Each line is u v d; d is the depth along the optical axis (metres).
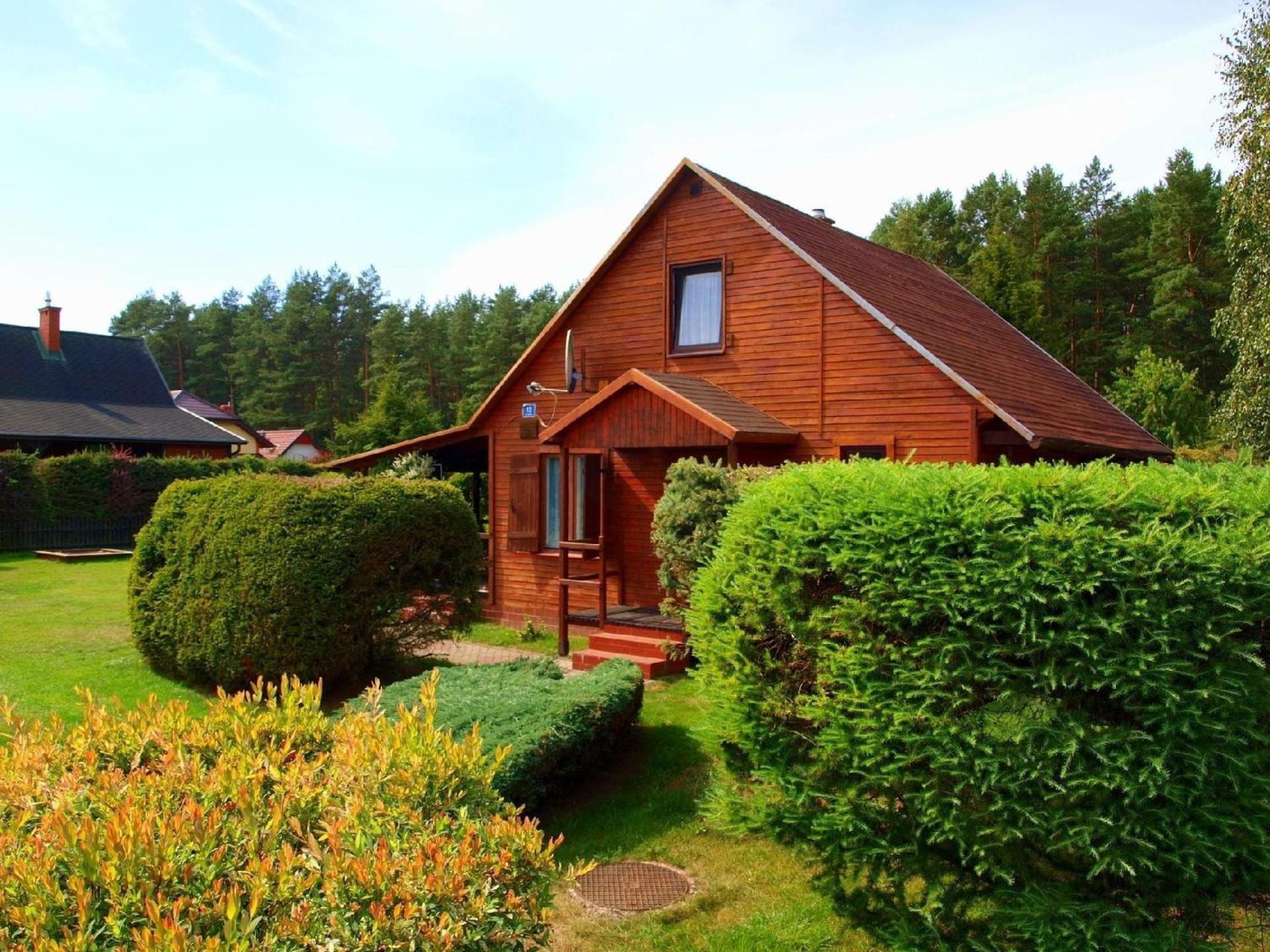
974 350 14.06
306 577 9.08
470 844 2.92
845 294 12.20
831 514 4.68
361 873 2.61
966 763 4.14
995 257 37.91
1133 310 42.25
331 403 66.44
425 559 10.21
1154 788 3.72
